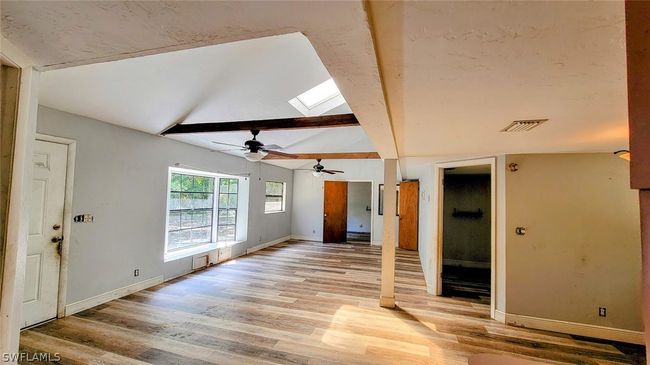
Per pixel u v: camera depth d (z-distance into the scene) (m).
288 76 3.07
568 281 2.96
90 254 3.13
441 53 0.99
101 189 3.25
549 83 1.23
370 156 4.98
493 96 1.40
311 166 8.58
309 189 8.62
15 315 0.91
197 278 4.46
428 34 0.87
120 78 2.51
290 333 2.73
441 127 2.03
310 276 4.72
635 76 0.56
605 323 2.84
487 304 3.66
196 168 4.81
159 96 2.91
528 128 2.00
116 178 3.43
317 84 3.45
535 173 3.08
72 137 2.94
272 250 6.90
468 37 0.88
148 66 2.40
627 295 2.81
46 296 2.75
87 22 0.77
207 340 2.55
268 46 2.47
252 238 6.67
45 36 0.83
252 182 6.64
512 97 1.41
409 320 3.10
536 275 3.04
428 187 4.59
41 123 2.68
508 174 3.17
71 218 2.93
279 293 3.86
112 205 3.38
